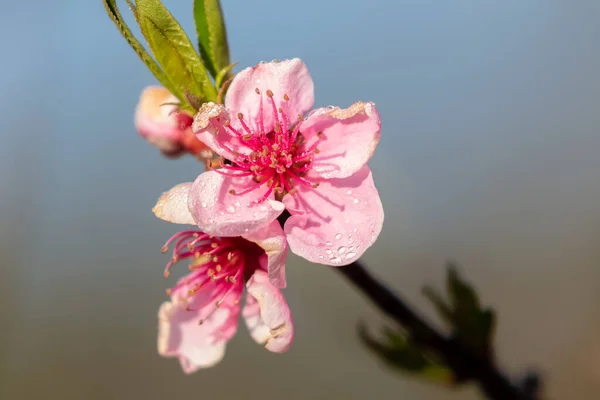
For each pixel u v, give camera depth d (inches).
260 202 12.6
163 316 13.0
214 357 12.9
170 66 12.5
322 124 12.6
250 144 12.6
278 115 12.6
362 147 12.5
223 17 12.7
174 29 12.4
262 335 12.6
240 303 12.9
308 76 12.6
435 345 13.4
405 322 13.3
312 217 12.5
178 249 13.0
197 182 12.4
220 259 12.9
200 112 12.3
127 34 12.4
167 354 12.9
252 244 12.9
